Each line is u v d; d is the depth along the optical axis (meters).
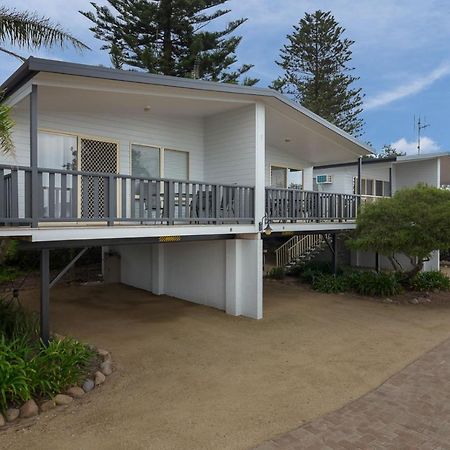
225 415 4.66
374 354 6.86
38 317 7.41
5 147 5.34
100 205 8.32
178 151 10.98
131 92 7.61
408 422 4.50
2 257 5.88
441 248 10.71
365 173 19.70
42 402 4.79
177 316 9.35
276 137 12.45
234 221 9.12
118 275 13.62
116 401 5.00
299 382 5.65
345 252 18.06
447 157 16.97
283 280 14.44
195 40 19.25
